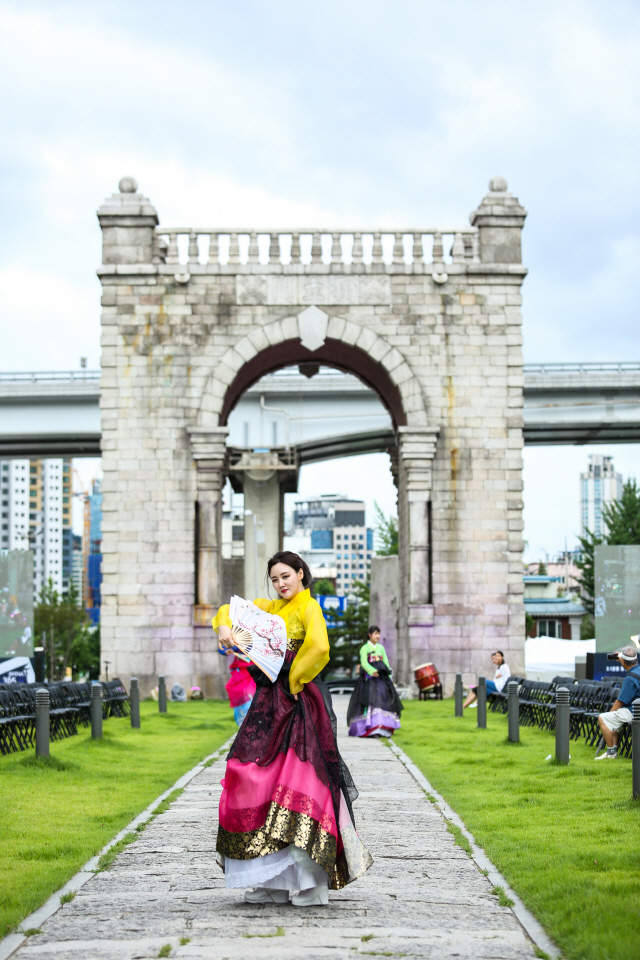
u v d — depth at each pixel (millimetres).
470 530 34188
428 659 33719
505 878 8812
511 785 13773
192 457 34094
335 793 7711
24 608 30562
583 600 82500
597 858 9094
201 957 6633
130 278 34625
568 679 21906
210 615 33500
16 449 59688
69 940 7027
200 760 17016
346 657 88312
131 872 9016
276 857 7527
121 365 34438
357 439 57250
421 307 34750
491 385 34594
